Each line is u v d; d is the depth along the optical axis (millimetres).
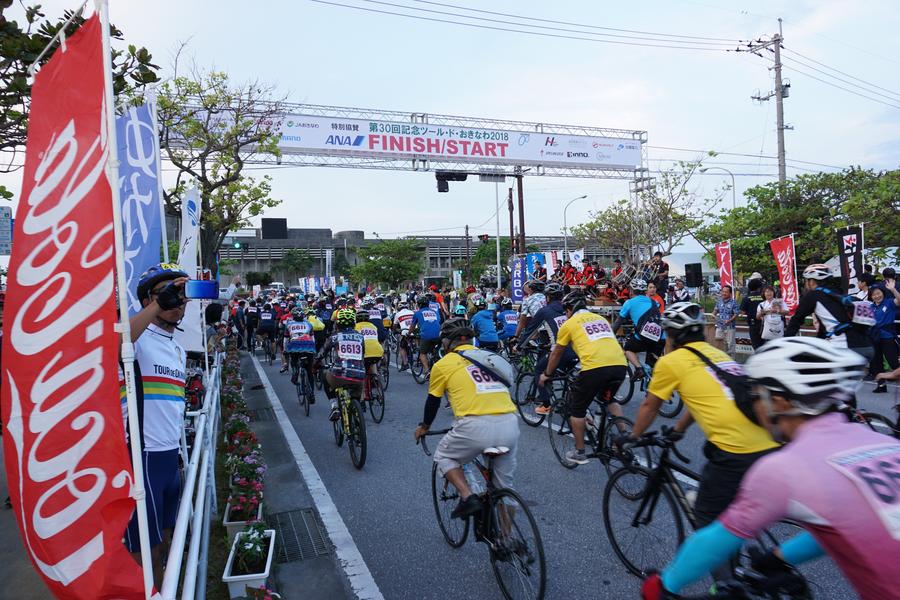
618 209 33281
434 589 4035
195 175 13180
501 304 16000
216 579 4113
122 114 4836
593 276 17906
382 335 13688
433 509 5438
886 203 16109
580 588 3912
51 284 2275
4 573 4078
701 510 3107
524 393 8727
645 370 8492
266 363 16781
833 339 6430
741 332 14391
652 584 2000
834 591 3682
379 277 56969
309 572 4348
